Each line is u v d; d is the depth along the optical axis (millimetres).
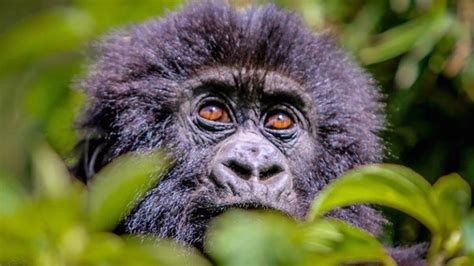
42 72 11773
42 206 4703
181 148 8711
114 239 5078
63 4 14742
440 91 10961
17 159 11805
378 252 5418
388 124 9820
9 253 4832
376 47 10812
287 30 9172
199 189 8422
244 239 4578
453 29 10570
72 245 4816
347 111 9180
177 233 8375
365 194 5660
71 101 11422
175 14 9414
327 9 11203
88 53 10188
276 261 4645
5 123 11922
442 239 6641
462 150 11039
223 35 9023
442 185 6543
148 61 8977
